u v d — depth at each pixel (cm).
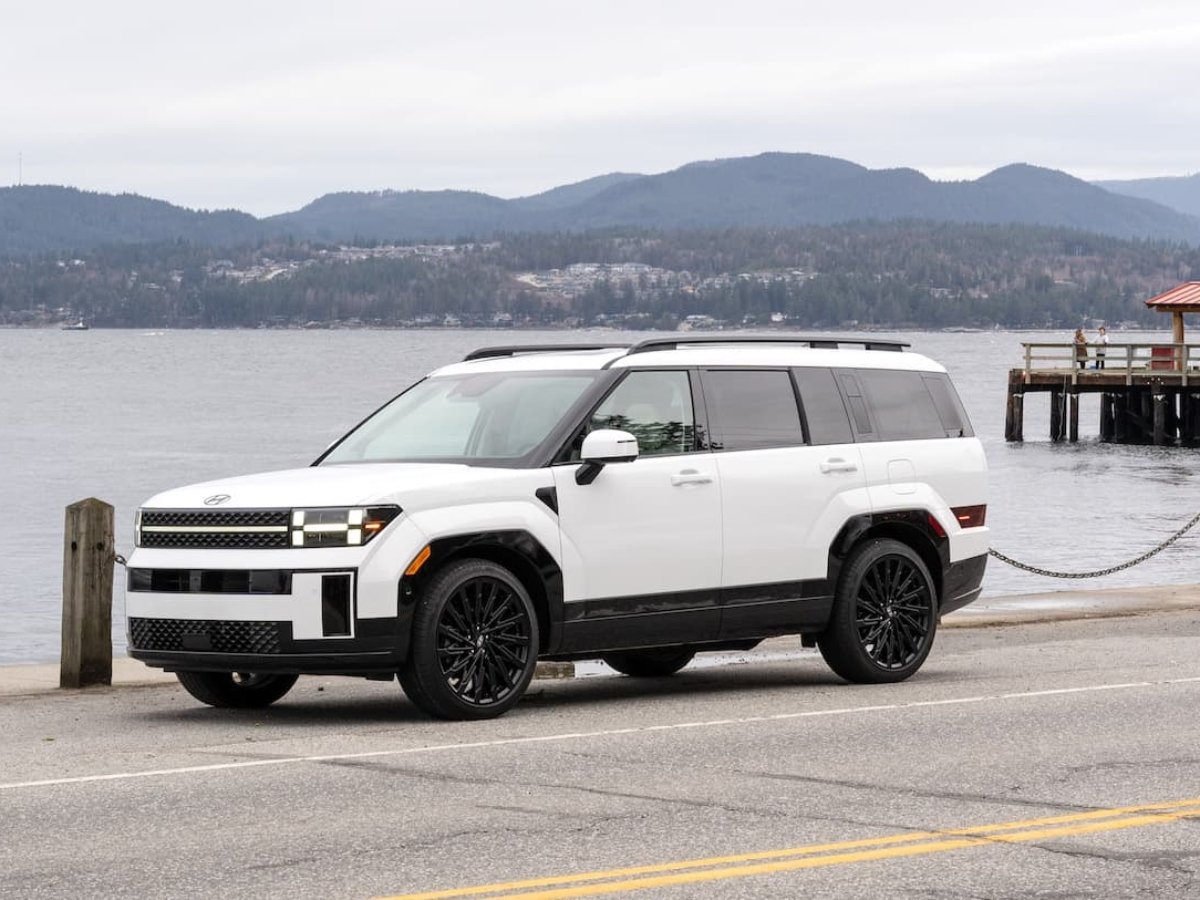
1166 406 6769
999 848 716
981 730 1009
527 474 1075
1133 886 659
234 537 1019
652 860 695
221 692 1124
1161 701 1119
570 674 1312
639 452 1130
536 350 1227
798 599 1189
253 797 814
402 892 645
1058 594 1972
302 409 9450
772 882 661
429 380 1207
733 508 1158
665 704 1126
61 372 16812
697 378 1170
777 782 852
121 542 3419
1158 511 4169
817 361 1240
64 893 645
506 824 757
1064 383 6694
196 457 6059
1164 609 1781
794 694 1174
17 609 2712
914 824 760
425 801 805
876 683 1227
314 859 695
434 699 1027
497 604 1061
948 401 1309
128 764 899
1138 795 823
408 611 1016
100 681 1269
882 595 1230
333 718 1074
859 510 1216
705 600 1146
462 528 1038
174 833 740
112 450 6397
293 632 997
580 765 897
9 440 6950
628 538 1111
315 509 1006
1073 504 4359
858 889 652
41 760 914
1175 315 6562
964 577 1290
